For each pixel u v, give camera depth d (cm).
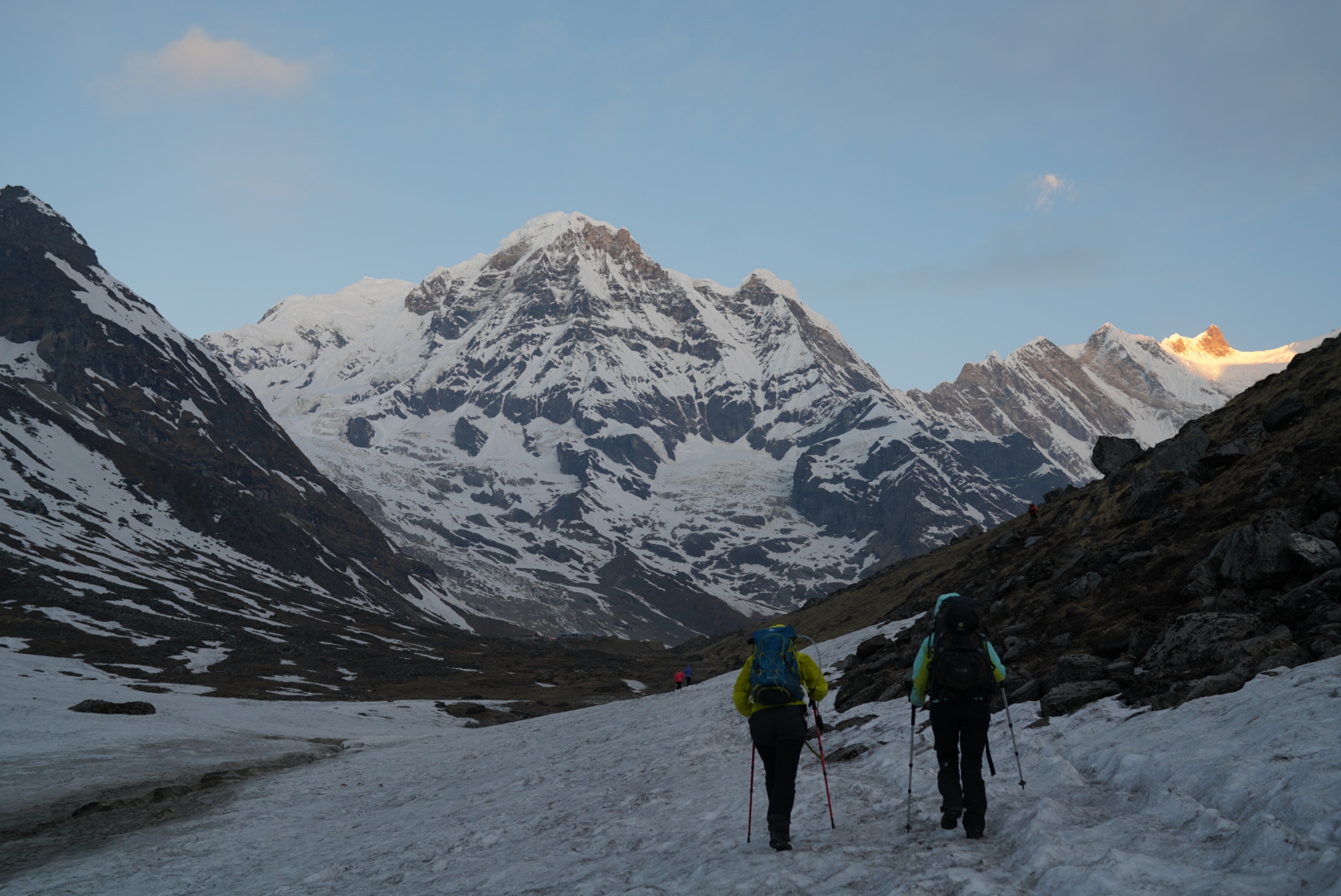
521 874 977
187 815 2177
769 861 797
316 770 3192
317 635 15775
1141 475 2806
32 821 2150
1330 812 587
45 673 8044
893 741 1459
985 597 3048
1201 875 577
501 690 12412
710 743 2025
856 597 8844
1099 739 1066
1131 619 1725
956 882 654
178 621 13725
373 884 1077
